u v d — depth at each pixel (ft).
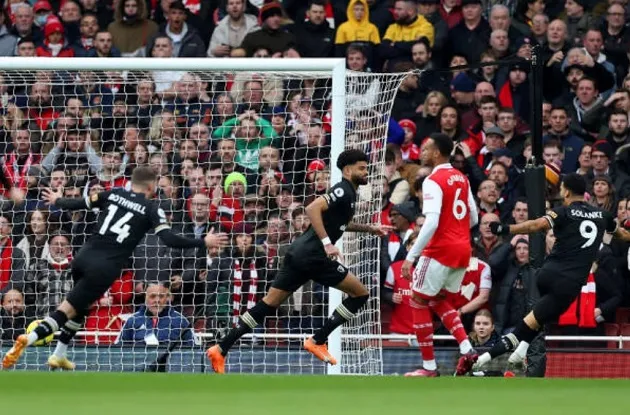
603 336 108.17
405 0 133.80
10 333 111.24
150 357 104.73
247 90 123.65
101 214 87.15
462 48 132.36
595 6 135.23
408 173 120.78
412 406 56.90
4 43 139.95
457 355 103.55
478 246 111.45
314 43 135.95
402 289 109.29
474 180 120.06
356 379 74.43
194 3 140.77
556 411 54.49
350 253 104.68
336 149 99.86
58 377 72.59
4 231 113.80
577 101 127.65
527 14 134.92
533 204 97.45
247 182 115.14
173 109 125.29
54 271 112.06
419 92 129.59
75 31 139.33
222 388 66.39
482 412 54.03
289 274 88.63
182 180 116.26
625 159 121.39
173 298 111.24
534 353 97.45
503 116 124.16
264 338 110.22
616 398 61.82
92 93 121.29
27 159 120.37
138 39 138.72
